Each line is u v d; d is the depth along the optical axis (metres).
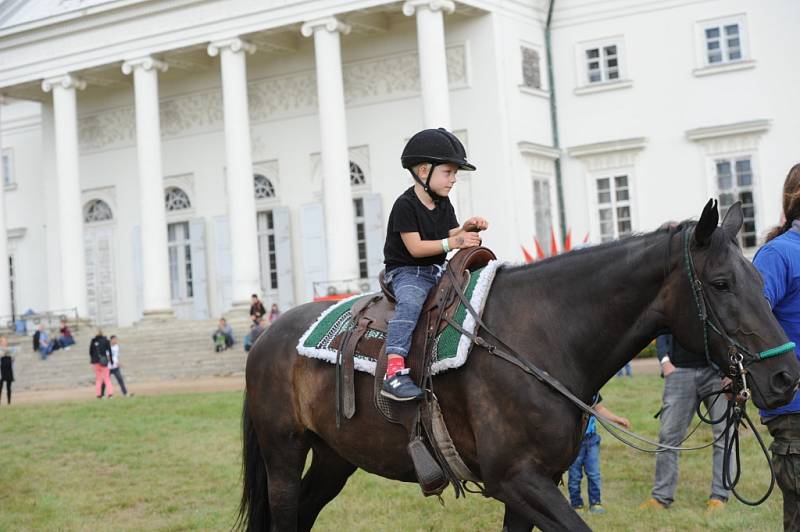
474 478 5.27
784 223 5.67
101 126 33.53
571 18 28.66
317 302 6.28
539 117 28.25
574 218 28.61
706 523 7.80
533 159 27.75
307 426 5.92
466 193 27.23
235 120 28.25
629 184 28.08
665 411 8.40
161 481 10.91
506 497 4.90
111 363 22.58
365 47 28.89
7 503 10.04
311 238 29.83
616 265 5.00
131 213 32.97
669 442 8.37
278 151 30.45
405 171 28.34
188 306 32.03
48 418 17.17
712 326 4.74
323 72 26.94
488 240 26.92
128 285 33.06
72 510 9.59
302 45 29.98
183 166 31.91
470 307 5.16
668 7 27.72
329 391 5.69
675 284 4.87
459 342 5.07
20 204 37.00
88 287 33.66
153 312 29.27
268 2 27.77
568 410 4.91
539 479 4.84
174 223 32.31
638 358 23.19
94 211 33.78
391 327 5.29
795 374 4.62
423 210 5.50
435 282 5.50
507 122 26.92
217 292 31.25
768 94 26.84
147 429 14.88
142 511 9.49
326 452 6.13
